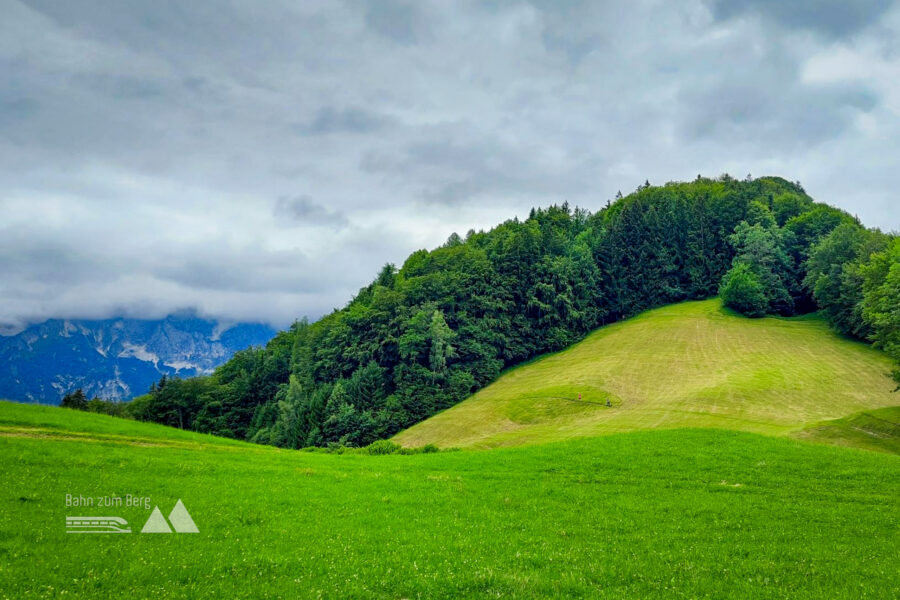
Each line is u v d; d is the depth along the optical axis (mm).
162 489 22688
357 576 14430
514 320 137000
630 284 159625
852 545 19375
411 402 106812
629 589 14609
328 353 133125
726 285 139125
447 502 24297
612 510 23703
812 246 139125
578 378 100875
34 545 14977
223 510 20359
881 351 97812
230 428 135750
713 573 16094
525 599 13570
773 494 27109
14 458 24594
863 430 51688
